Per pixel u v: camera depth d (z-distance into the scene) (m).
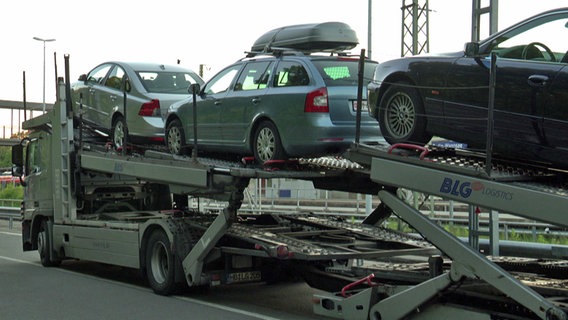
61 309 9.19
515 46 7.04
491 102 6.30
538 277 6.75
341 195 29.69
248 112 9.88
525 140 6.72
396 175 6.91
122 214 12.45
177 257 9.77
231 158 10.71
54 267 13.47
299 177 9.29
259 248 8.76
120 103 13.06
